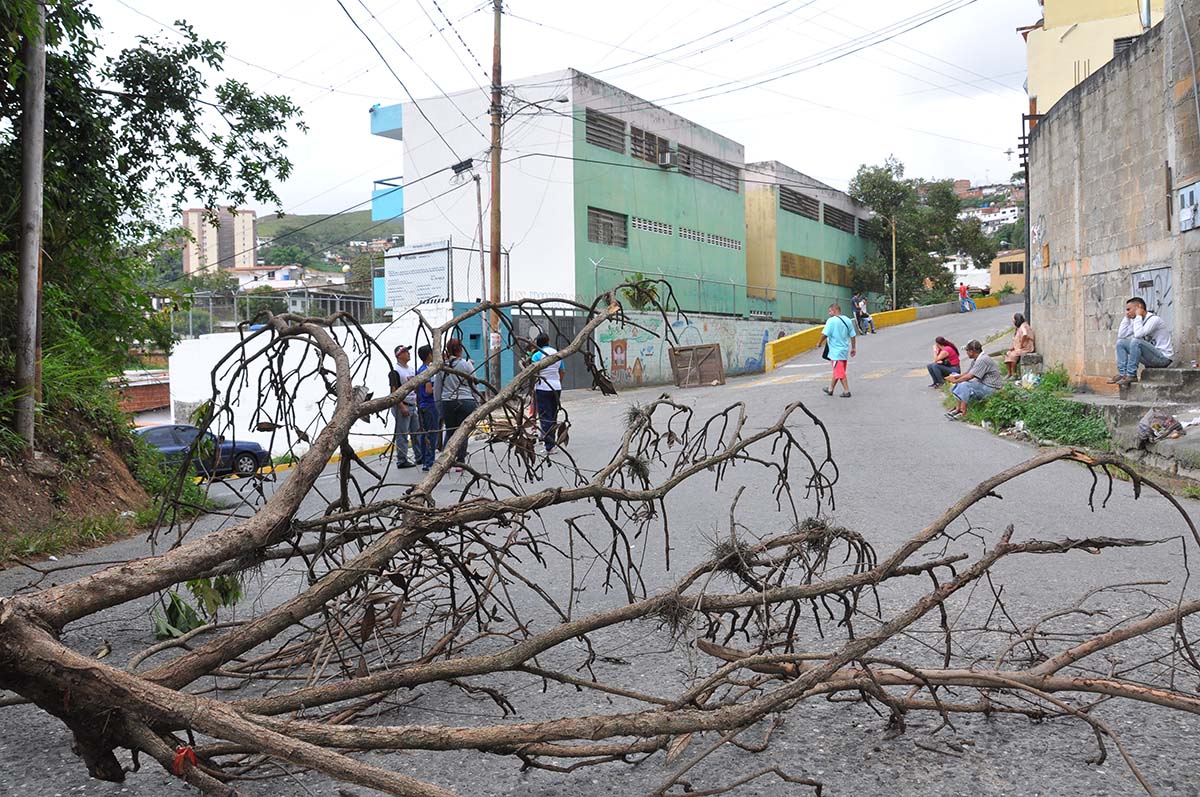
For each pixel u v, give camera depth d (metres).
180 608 4.32
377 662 3.83
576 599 4.91
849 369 26.22
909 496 7.83
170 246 13.65
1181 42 12.17
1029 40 26.08
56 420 9.02
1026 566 5.27
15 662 2.15
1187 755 2.82
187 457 3.73
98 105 10.53
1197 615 4.25
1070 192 16.31
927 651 3.82
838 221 50.69
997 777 2.70
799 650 3.89
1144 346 12.34
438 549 3.38
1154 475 9.13
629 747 2.66
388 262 27.61
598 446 12.72
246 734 2.05
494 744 2.22
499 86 22.94
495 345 23.31
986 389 14.23
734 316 35.91
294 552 3.04
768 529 6.58
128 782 2.79
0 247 9.52
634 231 31.50
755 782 2.70
